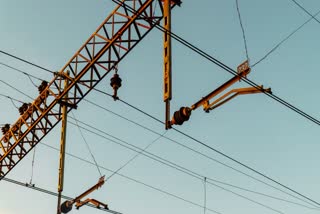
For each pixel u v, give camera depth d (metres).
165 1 14.77
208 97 13.77
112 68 17.47
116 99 16.77
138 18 16.17
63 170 18.73
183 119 12.70
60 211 18.38
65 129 19.28
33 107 20.83
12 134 21.58
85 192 19.38
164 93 13.30
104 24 17.48
